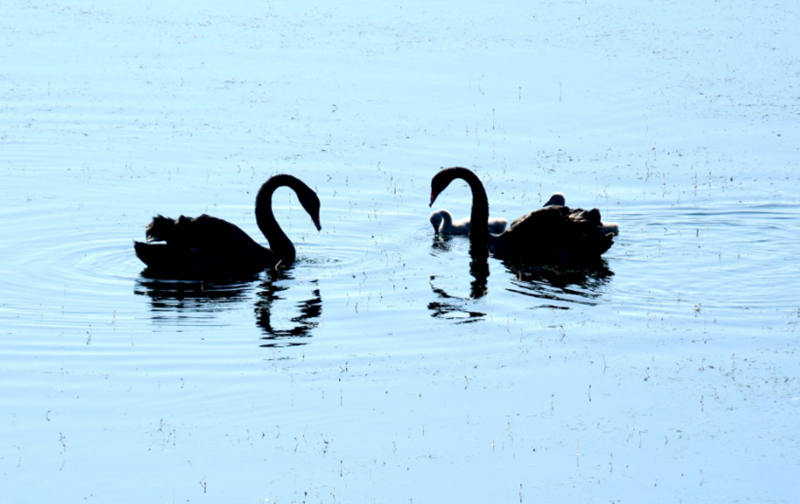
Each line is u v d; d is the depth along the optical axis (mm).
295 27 42188
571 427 13562
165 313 17141
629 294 18172
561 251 20109
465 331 16531
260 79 33969
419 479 12359
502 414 13875
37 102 30859
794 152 26906
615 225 21500
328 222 22484
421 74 34844
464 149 27453
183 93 32188
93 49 37719
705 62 36469
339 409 13969
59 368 15047
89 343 15883
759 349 15758
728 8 46531
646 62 36500
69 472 12383
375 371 15094
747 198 23688
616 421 13703
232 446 13008
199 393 14367
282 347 15852
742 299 17828
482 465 12688
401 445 13086
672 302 17750
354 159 26531
